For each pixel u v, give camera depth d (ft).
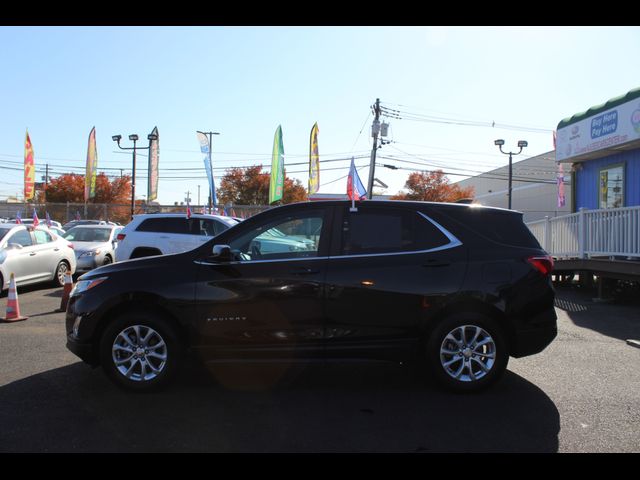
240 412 14.83
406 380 17.92
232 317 16.20
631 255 32.55
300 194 153.07
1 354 21.13
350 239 16.80
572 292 40.16
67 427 13.69
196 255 16.89
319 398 16.06
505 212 17.65
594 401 15.81
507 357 16.53
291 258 16.57
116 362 16.31
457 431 13.52
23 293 39.47
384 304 16.21
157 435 13.21
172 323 16.39
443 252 16.63
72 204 100.27
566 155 51.34
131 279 16.46
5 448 12.45
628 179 45.88
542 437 13.16
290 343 16.17
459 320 16.29
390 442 12.84
